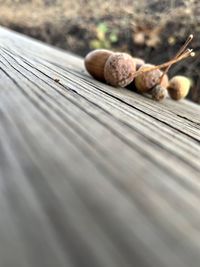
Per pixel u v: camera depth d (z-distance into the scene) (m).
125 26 0.31
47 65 0.10
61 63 0.13
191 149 0.05
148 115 0.07
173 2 0.31
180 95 0.12
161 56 0.28
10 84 0.06
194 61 0.26
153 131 0.05
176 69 0.26
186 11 0.28
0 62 0.08
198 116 0.10
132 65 0.10
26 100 0.05
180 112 0.10
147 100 0.10
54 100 0.05
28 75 0.07
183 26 0.27
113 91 0.09
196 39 0.26
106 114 0.05
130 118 0.06
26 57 0.11
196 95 0.25
